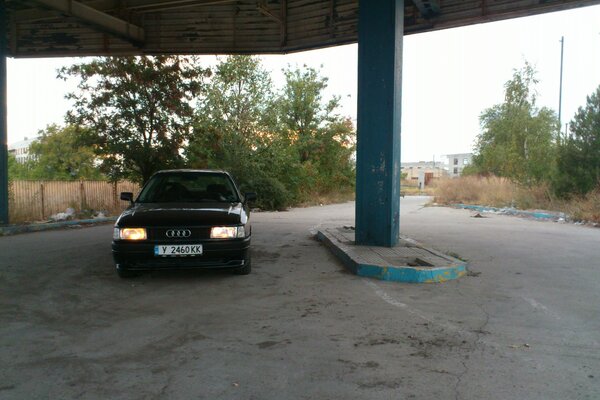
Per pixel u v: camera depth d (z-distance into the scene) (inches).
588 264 278.8
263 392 111.8
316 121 1247.5
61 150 1439.5
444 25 425.4
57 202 594.9
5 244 365.1
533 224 522.9
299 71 1241.4
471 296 204.5
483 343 145.5
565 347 142.1
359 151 306.5
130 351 139.2
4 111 469.1
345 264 276.2
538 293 209.6
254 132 847.1
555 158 697.6
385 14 293.1
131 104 597.3
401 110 309.3
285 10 509.0
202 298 201.8
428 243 363.6
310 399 108.1
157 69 606.5
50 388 114.1
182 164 656.4
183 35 536.4
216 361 131.0
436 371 124.0
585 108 640.4
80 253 319.9
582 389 113.3
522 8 388.2
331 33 480.1
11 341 148.3
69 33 548.4
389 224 300.0
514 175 860.0
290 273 254.7
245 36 526.3
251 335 153.3
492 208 750.5
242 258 230.5
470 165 1375.5
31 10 534.6
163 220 224.2
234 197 272.1
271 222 573.3
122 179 662.5
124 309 185.0
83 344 145.4
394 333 154.9
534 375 121.4
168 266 223.5
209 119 798.5
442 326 162.6
